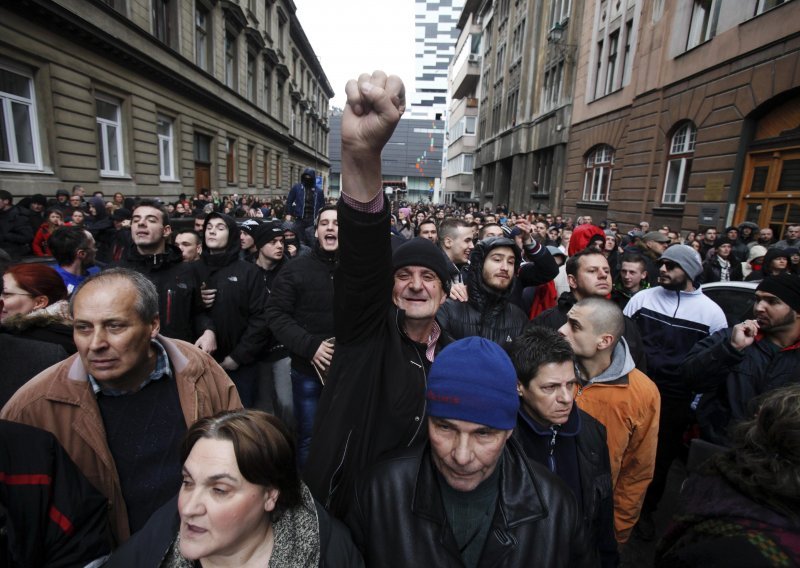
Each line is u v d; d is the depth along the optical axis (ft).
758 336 8.25
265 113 86.74
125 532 5.06
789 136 26.99
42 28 30.94
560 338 5.32
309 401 9.93
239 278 10.85
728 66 31.55
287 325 9.68
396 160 287.89
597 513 5.59
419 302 5.10
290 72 109.60
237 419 3.47
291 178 119.14
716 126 32.73
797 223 26.99
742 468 3.55
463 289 9.27
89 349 4.55
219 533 3.26
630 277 11.91
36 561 3.98
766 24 27.99
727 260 24.56
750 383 7.91
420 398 4.87
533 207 73.61
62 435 4.77
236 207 52.37
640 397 6.67
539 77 73.05
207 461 3.29
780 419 3.39
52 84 32.24
